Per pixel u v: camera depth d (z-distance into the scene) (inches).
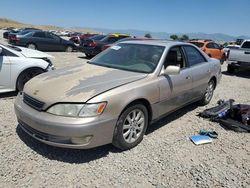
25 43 703.7
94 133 132.0
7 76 237.3
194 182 129.6
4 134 164.4
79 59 593.9
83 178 127.2
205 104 250.5
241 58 458.9
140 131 160.7
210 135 180.1
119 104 139.8
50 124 129.7
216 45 652.7
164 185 126.0
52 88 142.8
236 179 134.6
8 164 133.6
